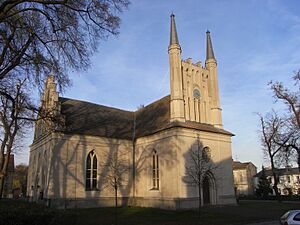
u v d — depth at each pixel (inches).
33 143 1662.2
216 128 1521.9
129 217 1035.3
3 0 603.5
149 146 1517.0
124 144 1603.1
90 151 1476.4
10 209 540.7
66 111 1550.2
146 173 1504.7
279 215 1069.1
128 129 1697.8
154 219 981.2
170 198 1311.5
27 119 820.6
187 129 1380.4
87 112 1649.9
